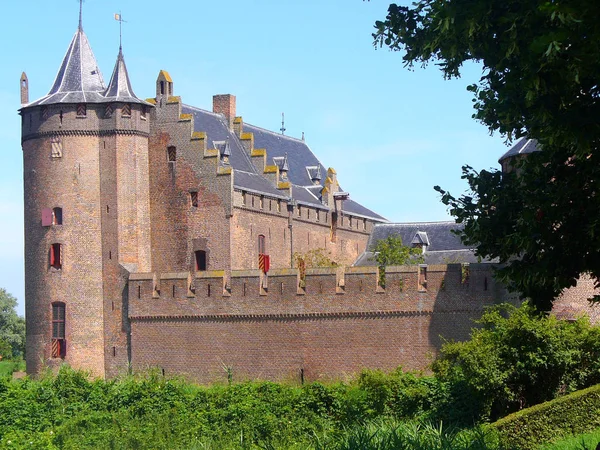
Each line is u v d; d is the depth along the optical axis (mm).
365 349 60312
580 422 37906
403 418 44875
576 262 24359
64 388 53625
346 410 46188
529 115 23656
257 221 75375
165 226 73438
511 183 27266
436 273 58656
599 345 43188
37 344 71438
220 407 48969
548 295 26672
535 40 18812
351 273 60844
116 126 71562
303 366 62031
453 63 25047
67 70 73625
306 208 82062
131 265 71312
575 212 24188
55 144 71812
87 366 70000
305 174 88688
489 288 57125
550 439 36531
